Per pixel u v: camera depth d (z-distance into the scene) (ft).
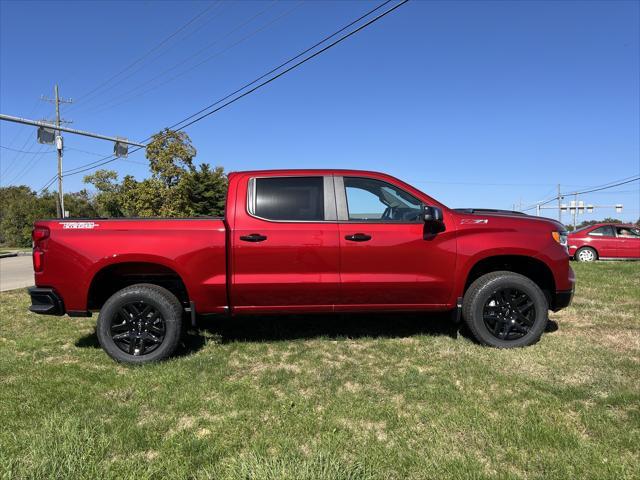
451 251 16.40
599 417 11.12
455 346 16.81
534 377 13.75
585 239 55.47
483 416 11.35
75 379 14.26
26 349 17.65
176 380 14.07
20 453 9.87
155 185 115.34
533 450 9.83
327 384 13.67
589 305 23.40
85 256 15.60
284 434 10.70
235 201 16.42
